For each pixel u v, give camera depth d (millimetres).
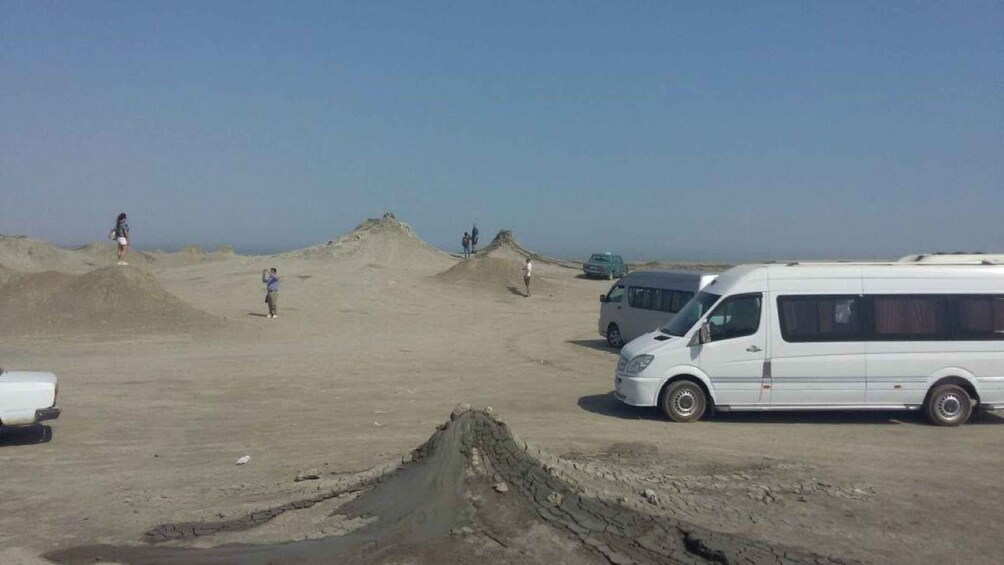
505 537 6711
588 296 46031
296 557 6645
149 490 9258
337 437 12219
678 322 13859
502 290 46094
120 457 11000
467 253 61812
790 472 9625
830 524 7566
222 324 28500
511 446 8117
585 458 10234
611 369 20109
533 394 16219
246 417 13938
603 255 58406
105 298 28406
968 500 8500
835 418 13500
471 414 8438
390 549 6602
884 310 13000
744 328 13047
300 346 24922
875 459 10461
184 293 40438
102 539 7449
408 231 71562
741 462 10172
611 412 14125
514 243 75625
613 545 6562
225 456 11023
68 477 9914
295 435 12406
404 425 13125
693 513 7590
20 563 6891
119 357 22109
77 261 58750
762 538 7062
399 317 34469
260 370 19750
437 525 6965
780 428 12641
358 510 7617
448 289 45656
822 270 13211
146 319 27812
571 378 18547
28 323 26953
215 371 19547
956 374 12844
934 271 13164
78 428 12961
